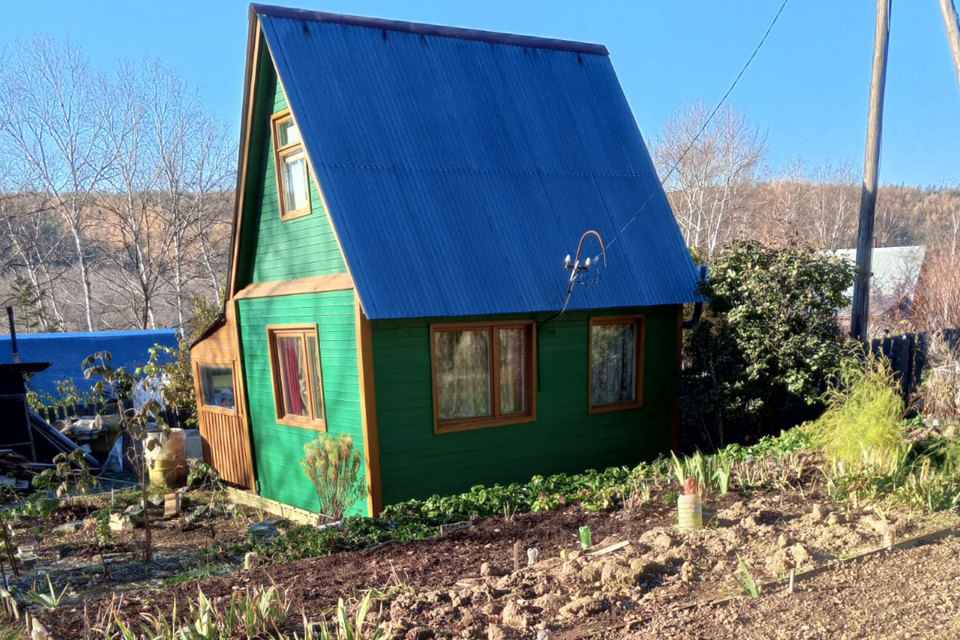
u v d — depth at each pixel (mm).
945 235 42406
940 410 10070
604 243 10375
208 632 3949
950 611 4094
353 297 8492
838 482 6535
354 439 8711
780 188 48969
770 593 4395
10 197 29531
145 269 31422
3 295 30281
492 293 8992
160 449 11945
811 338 9578
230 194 33000
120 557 7527
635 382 10703
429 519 6949
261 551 6613
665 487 7211
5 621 4871
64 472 7586
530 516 6785
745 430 11039
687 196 42438
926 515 5781
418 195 9227
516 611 4168
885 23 10961
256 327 10758
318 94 9320
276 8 9719
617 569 4641
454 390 9141
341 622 3844
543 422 9758
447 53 10914
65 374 17438
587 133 11430
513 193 10047
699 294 10727
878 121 11133
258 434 11039
